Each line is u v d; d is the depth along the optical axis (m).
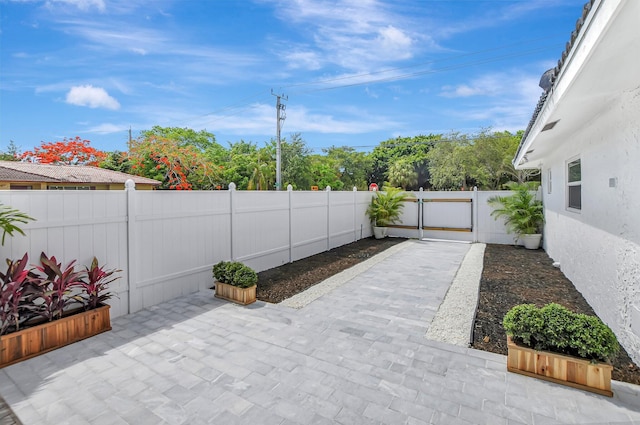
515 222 10.67
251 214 7.20
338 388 3.02
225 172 24.20
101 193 4.58
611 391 2.90
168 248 5.49
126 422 2.57
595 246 4.80
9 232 3.49
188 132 28.83
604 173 4.38
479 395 2.90
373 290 6.12
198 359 3.54
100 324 4.20
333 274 7.31
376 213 13.12
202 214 6.07
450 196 12.59
